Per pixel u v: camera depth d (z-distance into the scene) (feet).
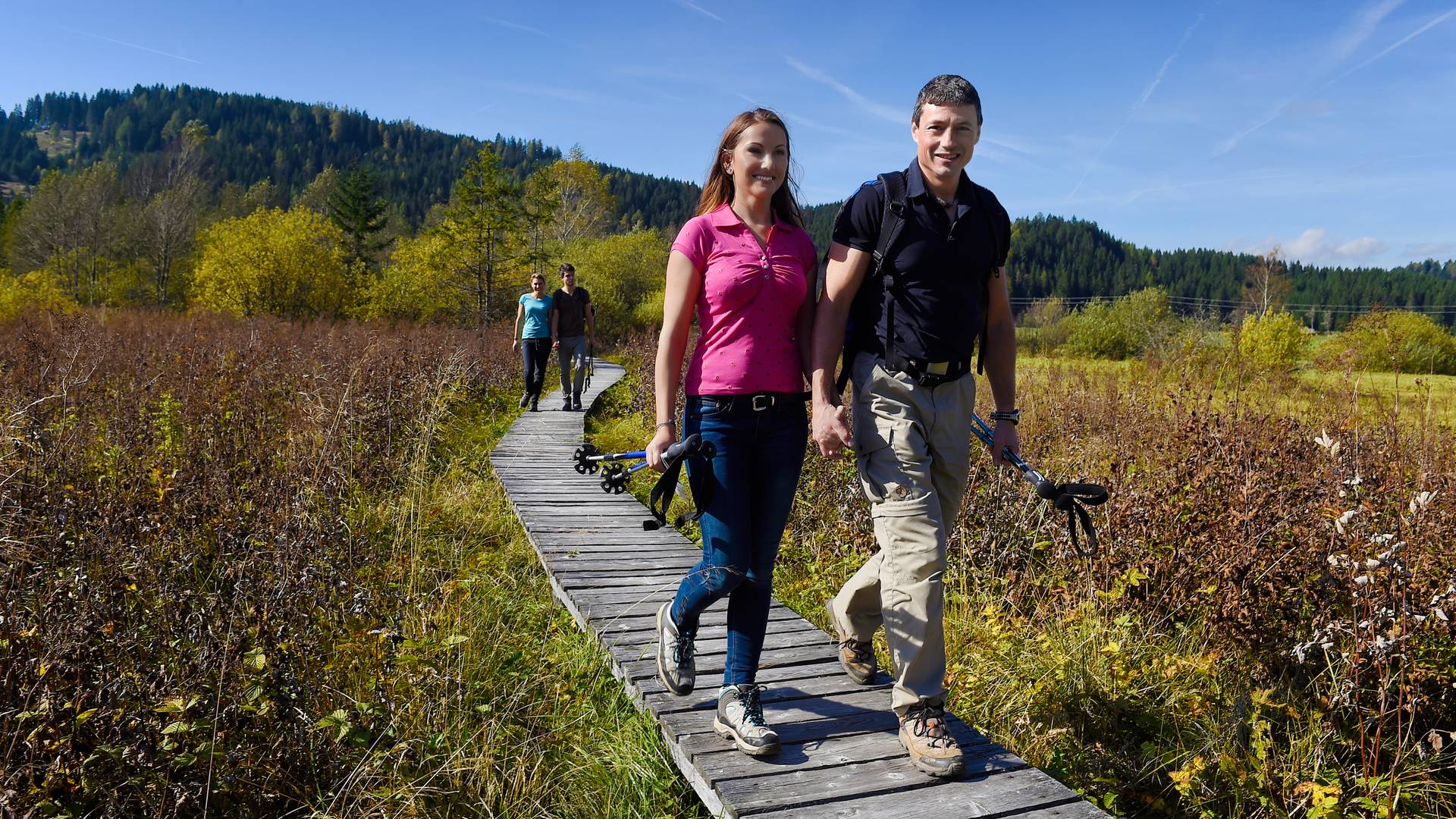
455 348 51.80
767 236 8.83
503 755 10.59
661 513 8.89
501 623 14.53
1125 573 14.02
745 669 9.28
